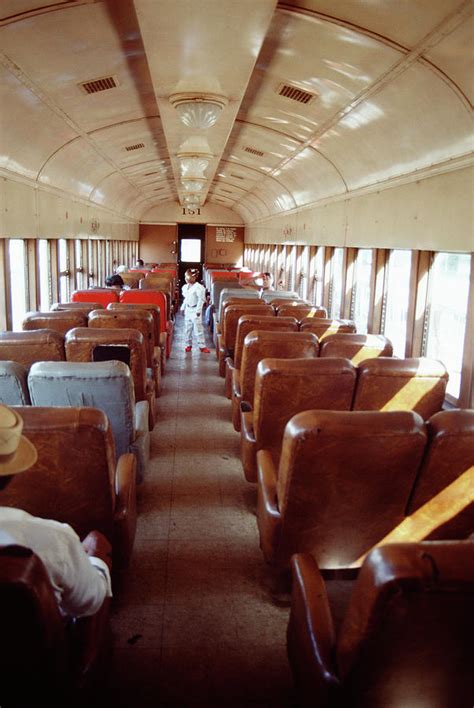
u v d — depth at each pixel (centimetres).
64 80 544
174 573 315
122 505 262
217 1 342
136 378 421
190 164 966
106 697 224
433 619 129
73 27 432
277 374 308
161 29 389
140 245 2555
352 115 623
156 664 244
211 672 240
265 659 249
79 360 405
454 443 210
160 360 692
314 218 1153
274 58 530
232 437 546
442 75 434
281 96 649
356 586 134
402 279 700
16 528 152
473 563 124
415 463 215
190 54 446
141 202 2158
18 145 667
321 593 191
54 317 549
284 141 884
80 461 220
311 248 1183
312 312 693
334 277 1020
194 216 2555
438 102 477
